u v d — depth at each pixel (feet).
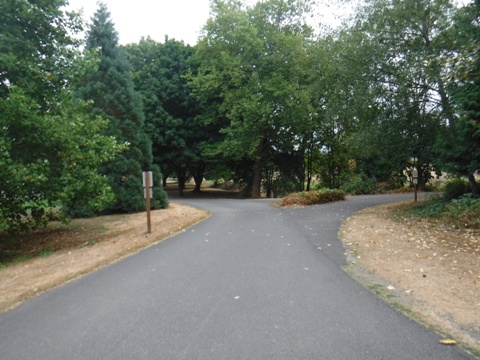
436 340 12.32
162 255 25.89
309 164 116.37
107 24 56.34
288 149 103.45
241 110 86.74
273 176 116.78
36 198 37.01
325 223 38.45
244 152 92.38
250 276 20.08
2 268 28.27
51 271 23.59
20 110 32.19
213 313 15.05
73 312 15.79
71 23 40.88
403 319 14.07
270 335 12.89
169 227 37.93
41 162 34.09
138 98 58.03
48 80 38.19
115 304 16.49
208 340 12.65
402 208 48.91
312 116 90.53
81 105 41.22
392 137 50.47
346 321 13.93
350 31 49.60
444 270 20.58
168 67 104.12
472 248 25.32
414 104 48.47
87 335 13.38
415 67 43.65
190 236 32.86
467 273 19.92
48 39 39.78
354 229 34.19
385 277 19.60
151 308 15.83
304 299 16.39
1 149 29.68
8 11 35.27
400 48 47.50
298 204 58.34
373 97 48.85
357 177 96.63
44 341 13.03
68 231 42.78
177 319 14.55
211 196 115.03
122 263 24.26
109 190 41.14
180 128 102.27
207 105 102.94
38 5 38.24
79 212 52.49
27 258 31.99
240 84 90.94
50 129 34.40
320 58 55.47
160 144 98.78
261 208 55.57
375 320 13.99
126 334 13.33
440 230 32.24
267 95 87.25
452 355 11.32
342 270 21.08
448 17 43.21
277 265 22.27
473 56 26.03
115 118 54.29
